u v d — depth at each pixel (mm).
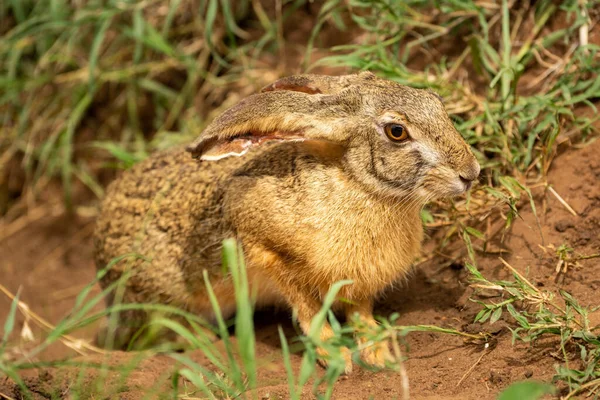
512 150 10570
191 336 8062
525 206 10203
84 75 14305
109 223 10984
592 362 7719
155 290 10562
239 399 8281
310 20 13578
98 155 14891
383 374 8750
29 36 14469
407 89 9039
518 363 8352
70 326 8906
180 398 8508
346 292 9398
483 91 11547
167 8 14227
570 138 10516
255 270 9586
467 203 9867
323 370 9266
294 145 9336
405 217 9289
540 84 11281
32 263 14289
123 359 9641
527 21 11727
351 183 9031
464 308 9555
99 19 13602
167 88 14562
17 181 15102
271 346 10070
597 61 10977
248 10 14102
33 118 14875
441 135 8727
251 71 13477
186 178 10297
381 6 11773
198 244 10055
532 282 9406
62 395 9039
